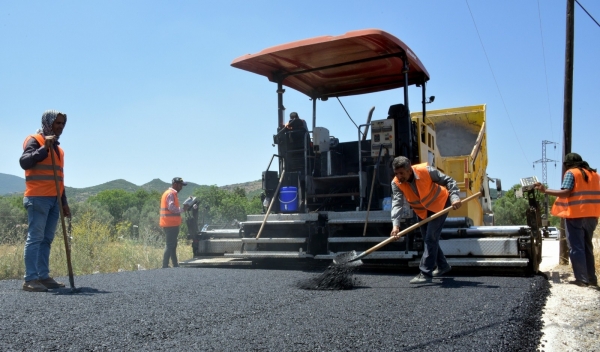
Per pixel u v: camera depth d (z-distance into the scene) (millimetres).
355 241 6824
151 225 24844
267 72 8094
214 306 4191
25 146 5324
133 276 6309
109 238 11258
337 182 7773
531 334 3496
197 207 8672
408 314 3867
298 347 2986
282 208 7562
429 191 5621
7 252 8711
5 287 5434
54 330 3361
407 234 6621
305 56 7457
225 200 43062
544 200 7762
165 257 9000
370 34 6566
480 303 4285
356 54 7391
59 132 5551
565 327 3822
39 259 5336
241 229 7844
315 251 7141
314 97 9086
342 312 3951
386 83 8594
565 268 8031
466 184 9773
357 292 4965
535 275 6223
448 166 9992
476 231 6430
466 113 11773
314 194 7602
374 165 7367
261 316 3814
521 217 34250
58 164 5516
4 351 2879
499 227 6418
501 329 3418
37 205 5289
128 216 34219
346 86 8805
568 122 8719
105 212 23812
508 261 6043
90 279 6031
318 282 5168
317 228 7062
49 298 4602
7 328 3406
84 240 9953
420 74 8117
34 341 3088
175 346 3006
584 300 4930
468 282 5598
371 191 6855
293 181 7633
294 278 6062
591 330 3746
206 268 7469
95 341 3104
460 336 3232
